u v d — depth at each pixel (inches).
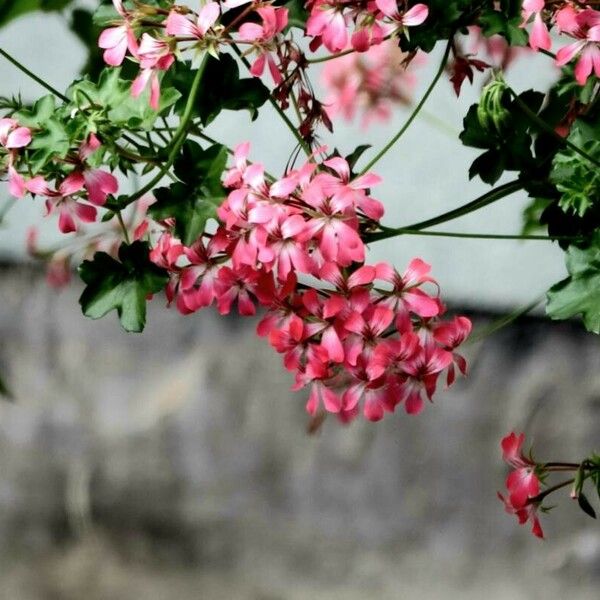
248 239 111.8
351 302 112.3
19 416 142.1
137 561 141.9
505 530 139.2
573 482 116.0
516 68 131.6
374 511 140.2
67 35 137.3
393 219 137.6
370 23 112.7
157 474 141.5
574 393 137.8
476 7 114.0
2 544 142.8
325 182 111.3
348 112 132.3
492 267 137.5
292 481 140.6
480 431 138.7
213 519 141.4
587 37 112.3
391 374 113.0
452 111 135.1
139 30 113.1
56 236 140.3
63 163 112.5
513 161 115.6
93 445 141.9
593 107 116.0
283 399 140.4
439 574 139.7
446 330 113.3
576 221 115.7
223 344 140.6
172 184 113.2
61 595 142.2
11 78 138.1
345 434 140.1
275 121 136.8
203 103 114.6
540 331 137.9
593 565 138.4
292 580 141.0
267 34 112.3
